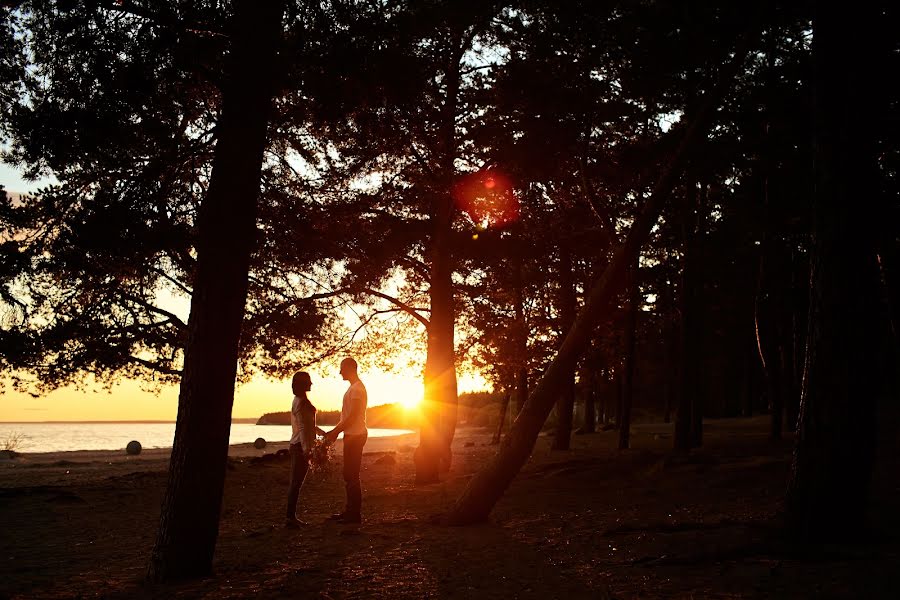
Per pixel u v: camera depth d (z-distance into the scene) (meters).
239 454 37.81
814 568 5.91
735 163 17.22
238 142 6.72
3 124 9.77
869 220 7.24
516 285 21.22
